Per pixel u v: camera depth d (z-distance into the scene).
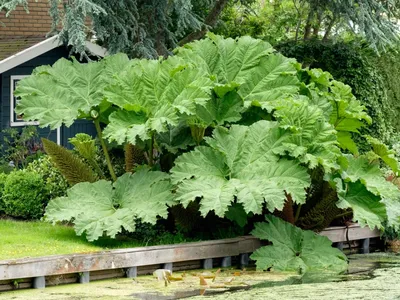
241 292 12.71
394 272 14.69
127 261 13.69
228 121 15.62
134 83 15.23
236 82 15.98
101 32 20.06
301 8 26.28
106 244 14.45
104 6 20.11
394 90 25.95
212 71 16.23
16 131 20.47
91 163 16.20
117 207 14.87
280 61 16.31
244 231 15.77
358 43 24.34
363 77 24.44
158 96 15.15
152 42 21.52
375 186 15.72
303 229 16.08
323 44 24.83
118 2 20.47
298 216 16.03
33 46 21.23
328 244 15.45
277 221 15.38
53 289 12.59
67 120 15.34
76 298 11.98
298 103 15.28
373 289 13.03
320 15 23.25
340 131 17.25
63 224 16.09
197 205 15.25
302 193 14.49
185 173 14.69
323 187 16.05
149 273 14.11
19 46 22.11
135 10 21.19
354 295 12.53
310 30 28.72
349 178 15.68
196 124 15.34
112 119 14.92
